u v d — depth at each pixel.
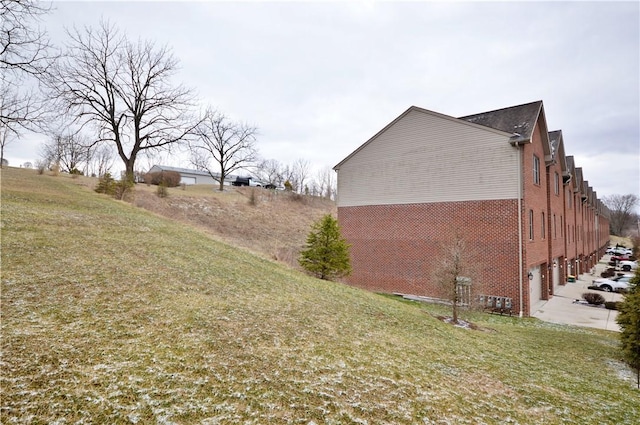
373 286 19.80
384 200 19.73
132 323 5.59
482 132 16.31
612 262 40.53
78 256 8.57
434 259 17.52
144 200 25.81
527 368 7.22
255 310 7.50
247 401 3.96
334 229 17.23
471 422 4.36
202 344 5.26
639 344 8.01
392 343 7.16
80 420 3.16
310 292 10.66
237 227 30.05
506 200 15.50
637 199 104.25
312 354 5.71
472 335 9.77
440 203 17.55
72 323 5.21
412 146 18.75
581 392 6.24
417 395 4.88
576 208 29.88
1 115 11.62
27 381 3.61
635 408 5.81
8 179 21.52
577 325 13.95
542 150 18.66
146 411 3.45
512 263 15.15
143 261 9.34
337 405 4.22
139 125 30.73
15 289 6.05
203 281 8.86
